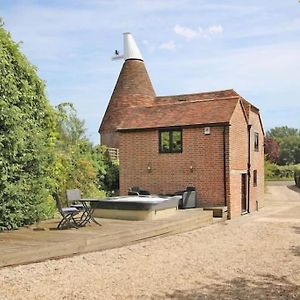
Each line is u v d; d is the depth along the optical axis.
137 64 38.34
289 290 8.02
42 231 12.20
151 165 22.80
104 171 25.23
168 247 12.56
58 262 9.77
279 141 106.75
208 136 21.52
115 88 38.34
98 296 7.45
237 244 13.38
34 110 13.51
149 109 24.38
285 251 12.12
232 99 23.02
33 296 7.33
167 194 22.00
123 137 23.61
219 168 21.23
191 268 9.80
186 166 21.95
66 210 12.82
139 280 8.60
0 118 11.35
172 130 22.34
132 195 21.67
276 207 28.23
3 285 7.86
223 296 7.59
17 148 12.09
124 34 39.12
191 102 23.86
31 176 12.96
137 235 13.03
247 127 24.75
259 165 27.53
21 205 12.56
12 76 12.12
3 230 12.17
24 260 9.34
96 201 14.77
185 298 7.43
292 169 66.38
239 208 22.64
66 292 7.62
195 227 17.17
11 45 12.55
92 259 10.32
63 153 20.20
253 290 7.99
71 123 25.14
